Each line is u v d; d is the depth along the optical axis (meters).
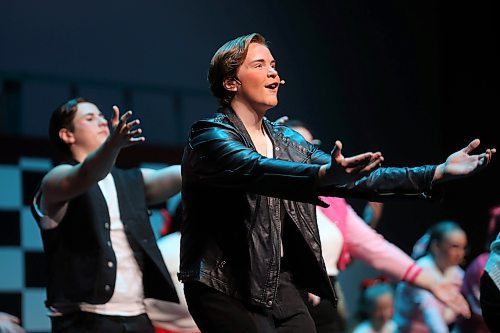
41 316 6.58
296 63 9.70
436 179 2.78
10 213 6.69
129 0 8.92
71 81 8.11
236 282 2.96
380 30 10.10
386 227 9.34
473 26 9.83
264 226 2.99
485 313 3.62
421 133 10.03
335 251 4.59
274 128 3.28
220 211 2.99
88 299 4.00
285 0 9.73
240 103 3.13
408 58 10.13
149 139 8.74
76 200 4.12
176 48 9.08
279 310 3.10
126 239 4.19
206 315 2.98
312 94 9.70
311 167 2.64
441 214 9.41
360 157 2.51
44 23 8.50
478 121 9.73
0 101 7.78
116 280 4.07
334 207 4.71
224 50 3.14
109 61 8.75
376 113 9.93
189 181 3.02
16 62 8.34
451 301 4.65
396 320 6.48
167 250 4.91
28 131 8.20
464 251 6.50
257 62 3.11
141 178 4.40
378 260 4.75
